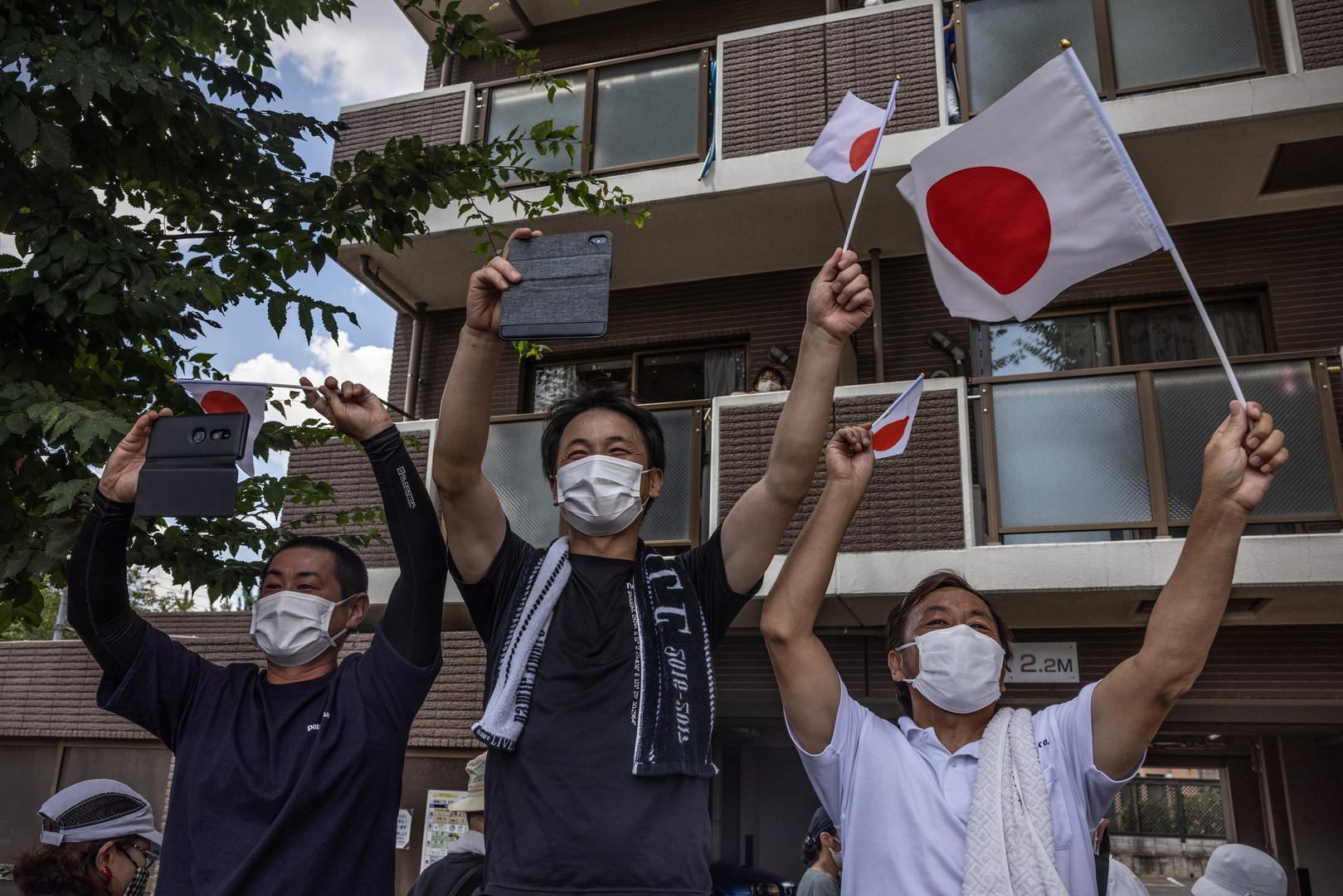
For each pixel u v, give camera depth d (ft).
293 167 15.71
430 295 30.12
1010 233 8.05
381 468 7.34
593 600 6.67
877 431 9.61
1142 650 6.77
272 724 7.46
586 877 5.67
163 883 7.00
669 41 30.89
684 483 23.84
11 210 12.19
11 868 8.27
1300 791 26.94
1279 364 20.56
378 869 7.20
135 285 12.21
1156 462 20.57
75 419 10.93
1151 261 24.91
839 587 21.34
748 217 25.66
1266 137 21.88
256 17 15.87
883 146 23.56
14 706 29.68
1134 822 48.44
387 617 7.60
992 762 6.93
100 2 13.55
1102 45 22.91
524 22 31.63
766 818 39.04
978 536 21.70
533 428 25.41
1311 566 19.13
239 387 7.25
